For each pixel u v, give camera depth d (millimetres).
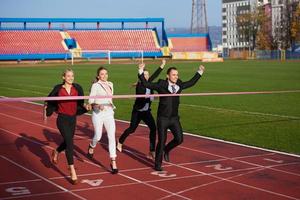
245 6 152375
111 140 9547
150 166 10086
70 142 8742
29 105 22234
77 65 63344
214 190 8312
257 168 9844
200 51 90312
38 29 82312
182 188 8438
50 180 9008
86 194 8125
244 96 24312
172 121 9500
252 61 75000
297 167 9930
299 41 100375
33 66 62656
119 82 33625
